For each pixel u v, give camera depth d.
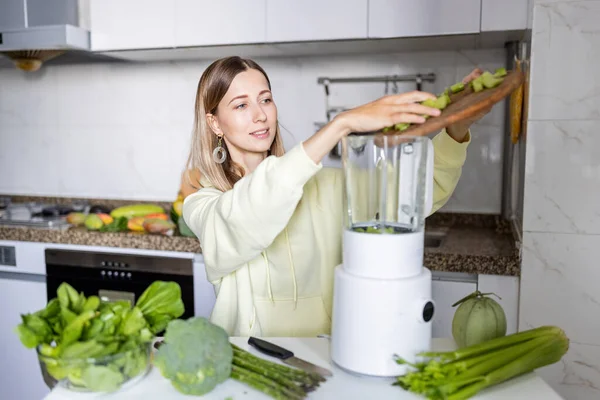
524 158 1.80
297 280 1.24
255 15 2.11
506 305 1.80
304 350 0.93
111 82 2.72
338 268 0.85
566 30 1.65
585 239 1.70
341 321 0.82
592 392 1.74
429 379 0.75
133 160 2.74
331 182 1.30
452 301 1.86
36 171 2.89
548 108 1.69
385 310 0.78
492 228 2.34
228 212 0.93
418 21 1.96
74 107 2.79
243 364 0.83
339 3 2.02
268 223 0.92
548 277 1.74
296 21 2.07
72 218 2.41
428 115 0.81
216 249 1.02
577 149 1.68
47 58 2.47
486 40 2.06
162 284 0.87
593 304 1.72
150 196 2.74
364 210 0.84
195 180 1.54
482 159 2.33
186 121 2.65
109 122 2.75
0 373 2.37
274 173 0.88
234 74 1.21
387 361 0.79
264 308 1.24
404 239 0.79
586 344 1.73
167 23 2.21
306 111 2.50
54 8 2.28
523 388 0.79
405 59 2.36
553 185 1.71
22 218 2.47
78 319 0.76
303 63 2.47
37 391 2.34
